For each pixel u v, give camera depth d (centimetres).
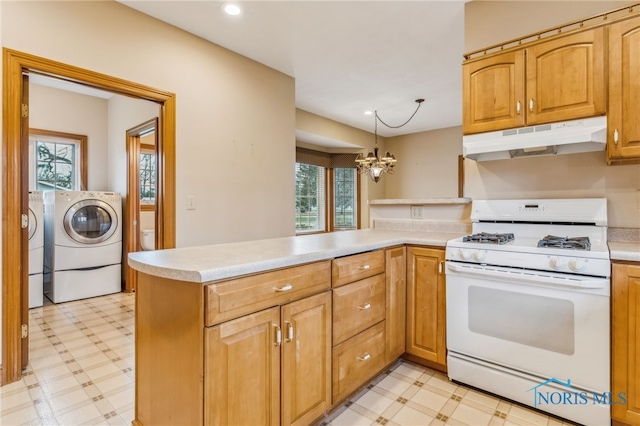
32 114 393
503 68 203
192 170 282
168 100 266
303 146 581
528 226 214
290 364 140
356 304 177
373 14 251
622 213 194
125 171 405
